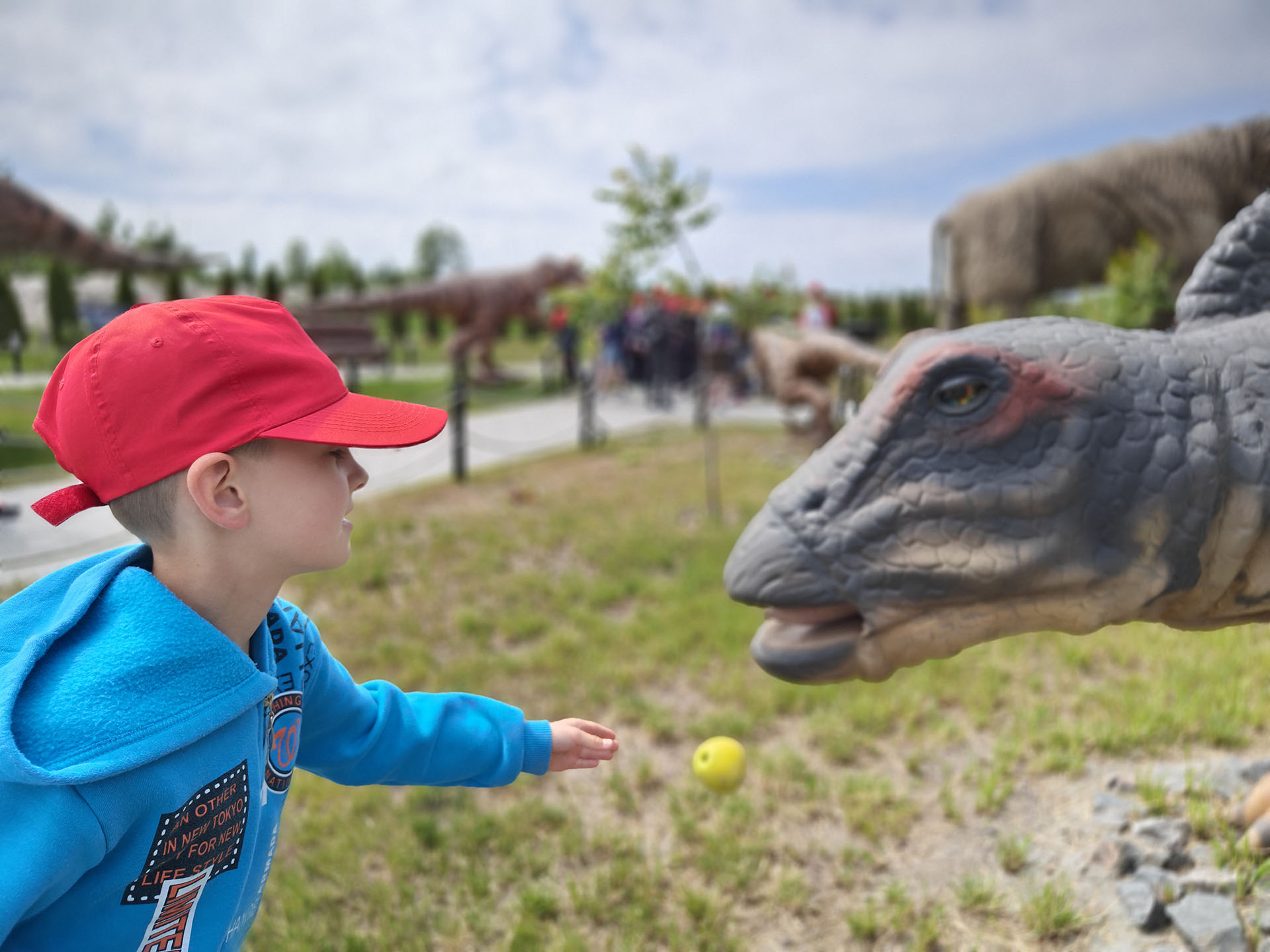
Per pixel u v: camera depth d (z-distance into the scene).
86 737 1.03
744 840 3.01
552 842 3.12
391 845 3.11
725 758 2.06
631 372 18.66
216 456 1.11
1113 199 9.96
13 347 7.73
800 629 1.94
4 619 1.18
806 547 1.85
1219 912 2.31
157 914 1.15
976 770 3.34
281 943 2.62
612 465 10.35
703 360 12.59
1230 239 2.01
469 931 2.68
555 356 18.33
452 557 6.52
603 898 2.78
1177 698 3.66
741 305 11.84
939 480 1.78
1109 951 2.34
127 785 1.06
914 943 2.49
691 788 3.40
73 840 1.01
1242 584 1.93
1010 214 10.48
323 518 1.22
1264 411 1.81
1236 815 2.67
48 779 0.98
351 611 5.45
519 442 12.13
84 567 1.25
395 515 7.61
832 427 11.10
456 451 9.22
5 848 0.98
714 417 14.84
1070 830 2.89
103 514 6.65
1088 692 3.91
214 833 1.19
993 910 2.58
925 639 1.86
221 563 1.19
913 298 27.38
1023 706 3.86
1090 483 1.76
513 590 5.75
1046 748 3.45
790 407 11.34
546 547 6.86
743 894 2.79
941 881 2.77
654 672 4.50
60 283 16.38
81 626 1.13
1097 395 1.76
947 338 1.85
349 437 1.16
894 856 2.92
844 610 1.94
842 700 4.05
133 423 1.10
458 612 5.41
